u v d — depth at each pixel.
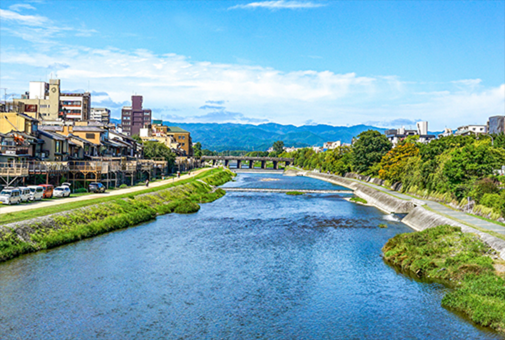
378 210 82.94
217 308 32.09
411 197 86.75
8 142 68.12
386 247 48.81
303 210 81.56
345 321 30.12
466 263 38.53
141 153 140.25
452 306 32.31
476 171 69.50
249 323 29.70
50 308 31.02
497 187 61.66
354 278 39.22
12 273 37.34
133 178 98.56
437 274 38.84
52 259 41.94
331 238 55.81
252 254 47.06
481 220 55.19
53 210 51.94
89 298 33.09
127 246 48.84
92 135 99.38
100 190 77.19
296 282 38.03
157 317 30.31
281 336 27.92
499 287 32.47
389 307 32.56
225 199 100.25
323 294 35.19
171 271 40.31
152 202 76.88
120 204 65.69
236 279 38.53
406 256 43.34
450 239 44.94
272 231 59.91
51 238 46.22
